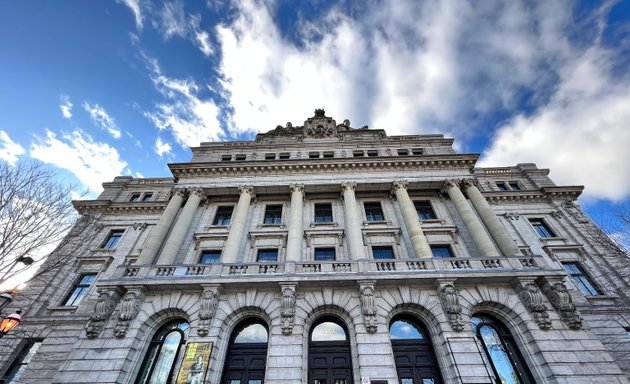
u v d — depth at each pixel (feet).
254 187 85.51
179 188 85.76
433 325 54.44
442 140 100.73
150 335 56.18
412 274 57.00
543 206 94.58
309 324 55.77
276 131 111.96
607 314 66.03
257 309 57.26
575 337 50.67
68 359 50.39
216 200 87.92
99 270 82.23
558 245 81.15
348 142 100.22
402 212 78.33
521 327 53.62
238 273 61.41
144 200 105.09
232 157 99.35
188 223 77.66
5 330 41.65
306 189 86.07
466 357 48.73
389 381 46.55
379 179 85.87
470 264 61.41
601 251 79.25
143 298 58.49
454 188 82.38
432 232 75.25
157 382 51.72
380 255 71.77
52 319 70.54
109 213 99.19
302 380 47.91
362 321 53.57
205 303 55.11
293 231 71.92
